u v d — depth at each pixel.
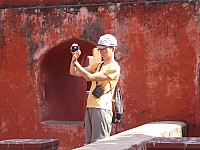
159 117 9.53
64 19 10.09
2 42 10.48
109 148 5.87
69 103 11.39
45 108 10.56
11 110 10.48
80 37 10.02
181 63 9.44
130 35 9.68
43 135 10.29
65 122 10.49
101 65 7.15
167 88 9.51
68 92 11.39
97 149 5.81
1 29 10.48
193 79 9.38
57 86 11.02
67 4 10.21
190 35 9.39
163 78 9.52
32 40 10.31
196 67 9.36
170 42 9.48
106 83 6.96
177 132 8.52
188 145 5.82
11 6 10.55
